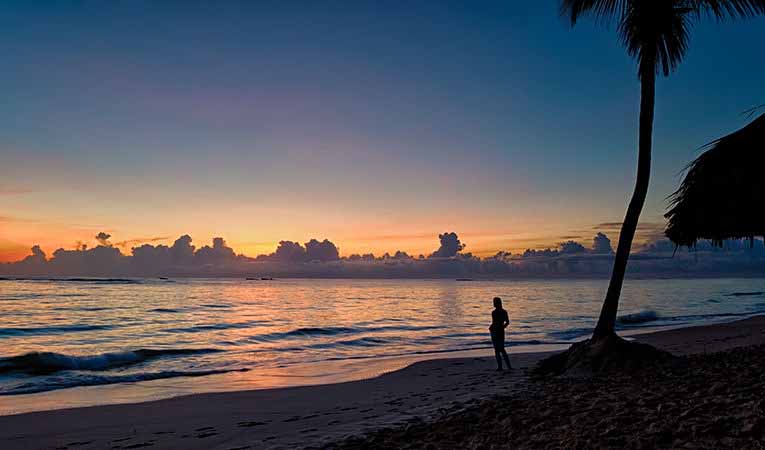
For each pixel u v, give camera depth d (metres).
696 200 7.91
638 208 12.45
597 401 7.56
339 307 62.59
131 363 19.58
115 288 121.06
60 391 13.99
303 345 25.58
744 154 7.24
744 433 4.78
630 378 9.73
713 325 30.23
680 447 4.72
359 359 20.17
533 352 21.08
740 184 7.23
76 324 35.78
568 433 5.82
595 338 12.25
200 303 66.38
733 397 6.38
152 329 33.22
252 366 18.72
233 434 8.65
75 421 10.10
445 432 7.03
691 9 12.13
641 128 12.59
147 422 9.95
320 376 16.11
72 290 102.31
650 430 5.34
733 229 7.73
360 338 28.42
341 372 16.84
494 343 14.93
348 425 8.62
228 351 23.27
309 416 9.98
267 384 14.71
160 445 8.09
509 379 12.92
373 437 7.23
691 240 8.41
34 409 11.55
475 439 6.33
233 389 13.94
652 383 8.70
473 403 9.56
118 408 11.37
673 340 21.75
